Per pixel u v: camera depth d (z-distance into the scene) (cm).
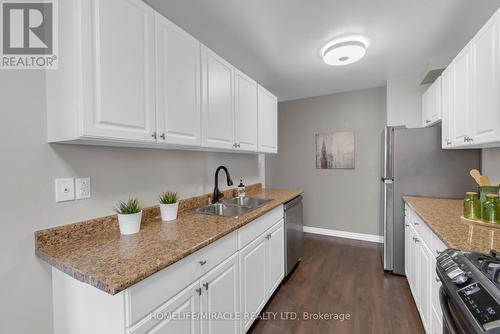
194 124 148
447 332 83
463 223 138
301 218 272
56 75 100
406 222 220
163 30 126
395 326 167
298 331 164
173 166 178
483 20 175
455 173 214
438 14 168
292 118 401
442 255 91
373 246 322
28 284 100
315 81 309
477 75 146
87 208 122
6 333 95
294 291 213
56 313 105
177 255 96
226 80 183
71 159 116
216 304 123
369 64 255
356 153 351
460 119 170
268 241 190
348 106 354
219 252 127
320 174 379
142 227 137
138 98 112
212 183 220
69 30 93
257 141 235
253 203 236
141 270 83
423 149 224
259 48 219
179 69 137
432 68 239
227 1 154
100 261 90
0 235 94
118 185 138
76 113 92
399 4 158
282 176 412
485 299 59
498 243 106
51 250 102
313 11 165
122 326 78
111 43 100
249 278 158
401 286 219
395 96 303
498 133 125
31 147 102
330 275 242
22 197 100
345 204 362
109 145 130
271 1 154
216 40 204
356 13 167
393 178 237
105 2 97
